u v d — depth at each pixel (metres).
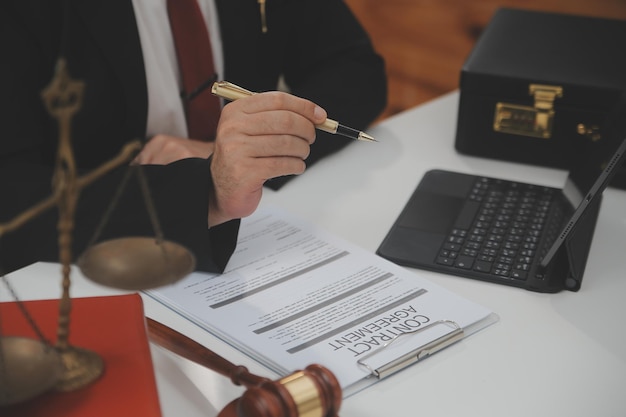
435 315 1.07
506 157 1.55
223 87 1.22
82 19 1.48
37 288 1.15
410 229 1.28
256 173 1.18
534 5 3.12
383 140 1.62
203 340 1.04
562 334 1.07
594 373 1.00
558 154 1.52
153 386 0.80
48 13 1.44
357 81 1.71
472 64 1.54
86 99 1.48
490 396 0.95
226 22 1.66
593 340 1.06
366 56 1.79
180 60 1.60
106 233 1.22
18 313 0.90
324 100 1.64
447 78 3.40
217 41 1.68
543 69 1.51
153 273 0.78
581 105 1.47
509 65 1.53
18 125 1.42
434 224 1.30
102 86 1.50
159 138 1.53
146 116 1.56
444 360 1.01
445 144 1.61
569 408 0.94
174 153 1.50
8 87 1.41
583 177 1.31
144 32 1.55
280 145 1.18
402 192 1.42
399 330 1.04
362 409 0.93
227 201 1.20
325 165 1.51
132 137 1.57
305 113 1.18
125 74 1.51
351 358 0.99
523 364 1.01
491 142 1.55
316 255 1.21
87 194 1.26
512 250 1.23
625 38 1.67
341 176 1.47
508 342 1.05
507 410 0.93
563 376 0.99
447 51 3.39
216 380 0.96
